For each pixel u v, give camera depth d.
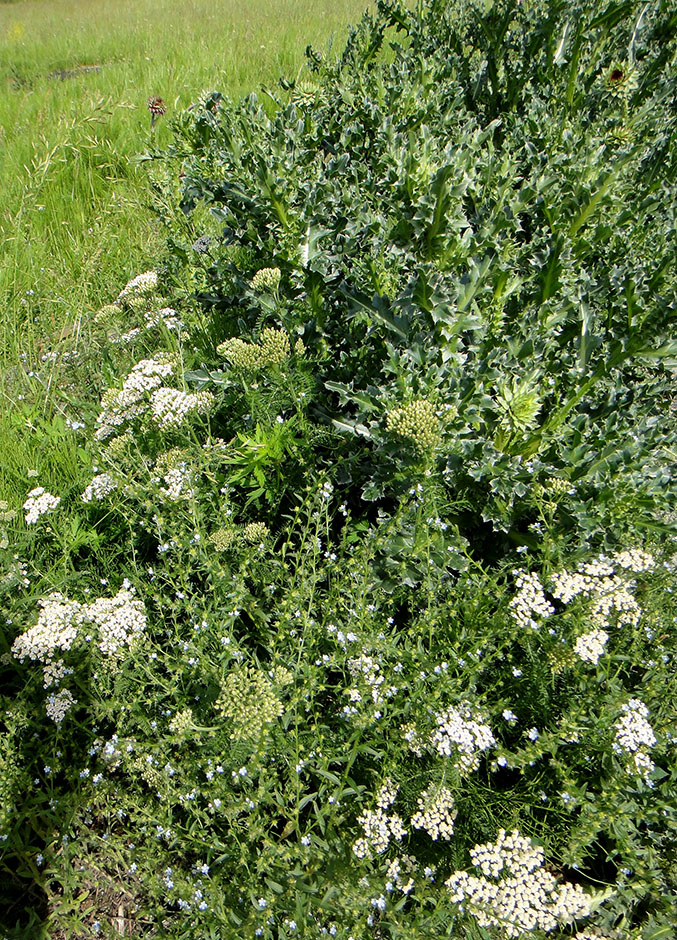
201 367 3.95
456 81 4.85
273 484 3.26
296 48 9.38
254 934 2.06
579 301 3.39
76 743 2.65
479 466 3.01
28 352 4.58
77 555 3.33
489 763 2.48
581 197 3.67
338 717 2.59
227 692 2.30
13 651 2.64
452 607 2.62
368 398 3.11
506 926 2.03
